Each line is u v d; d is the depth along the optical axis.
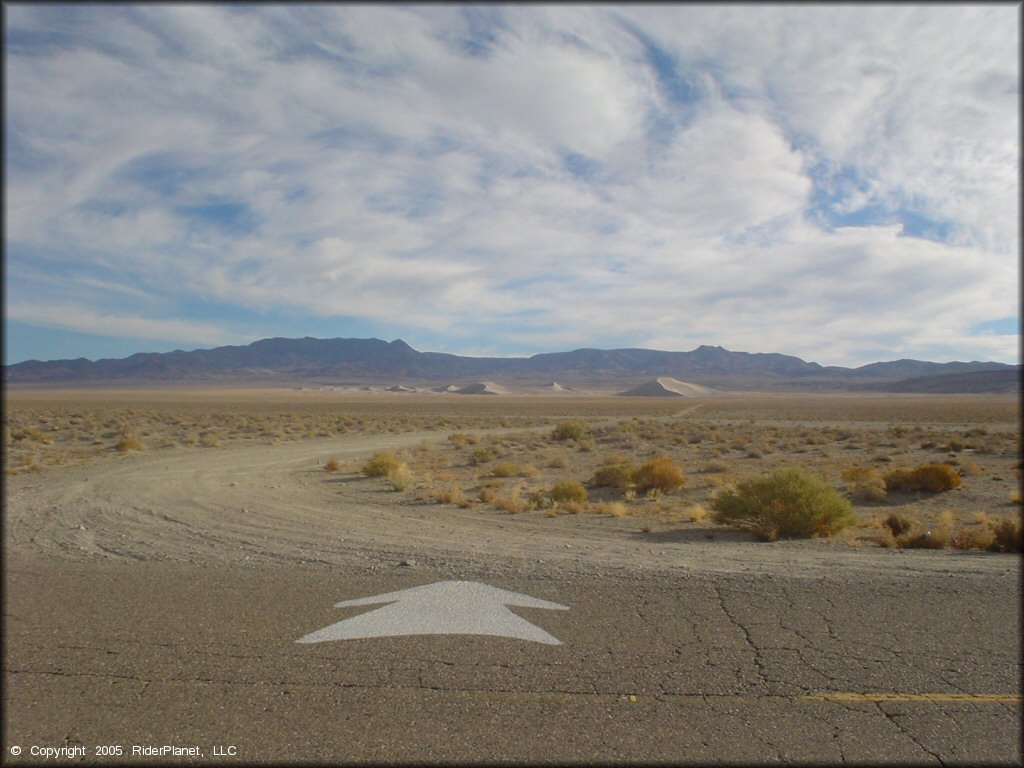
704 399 187.88
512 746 4.46
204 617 6.88
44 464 28.11
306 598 7.55
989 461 30.69
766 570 8.98
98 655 5.89
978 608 7.15
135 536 12.18
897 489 22.03
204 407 103.12
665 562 9.63
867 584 8.10
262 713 4.88
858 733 4.66
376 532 12.95
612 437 47.31
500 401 162.75
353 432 54.72
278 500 18.30
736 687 5.29
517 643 6.16
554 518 16.42
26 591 7.85
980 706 5.02
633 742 4.52
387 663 5.72
